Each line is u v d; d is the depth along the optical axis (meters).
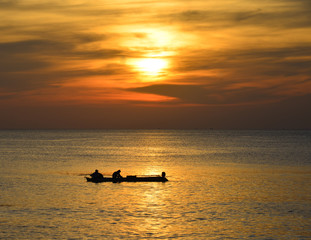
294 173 83.31
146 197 55.47
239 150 169.88
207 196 56.19
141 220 42.94
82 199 53.84
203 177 76.88
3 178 74.00
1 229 39.41
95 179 69.75
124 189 62.28
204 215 45.06
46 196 55.84
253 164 103.81
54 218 43.56
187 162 110.75
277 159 120.12
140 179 70.44
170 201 52.69
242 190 61.12
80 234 38.00
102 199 53.94
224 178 75.25
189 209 48.00
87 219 43.25
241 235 38.00
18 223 41.50
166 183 68.56
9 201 52.19
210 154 144.25
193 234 38.22
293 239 36.81
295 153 148.25
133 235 37.81
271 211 47.00
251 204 50.78
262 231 39.16
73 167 95.94
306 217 44.28
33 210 47.16
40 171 86.31
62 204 50.53
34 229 39.44
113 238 36.94
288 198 54.66
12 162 108.25
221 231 39.16
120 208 48.41
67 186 64.88
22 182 68.81
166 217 44.22
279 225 41.12
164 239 36.84
